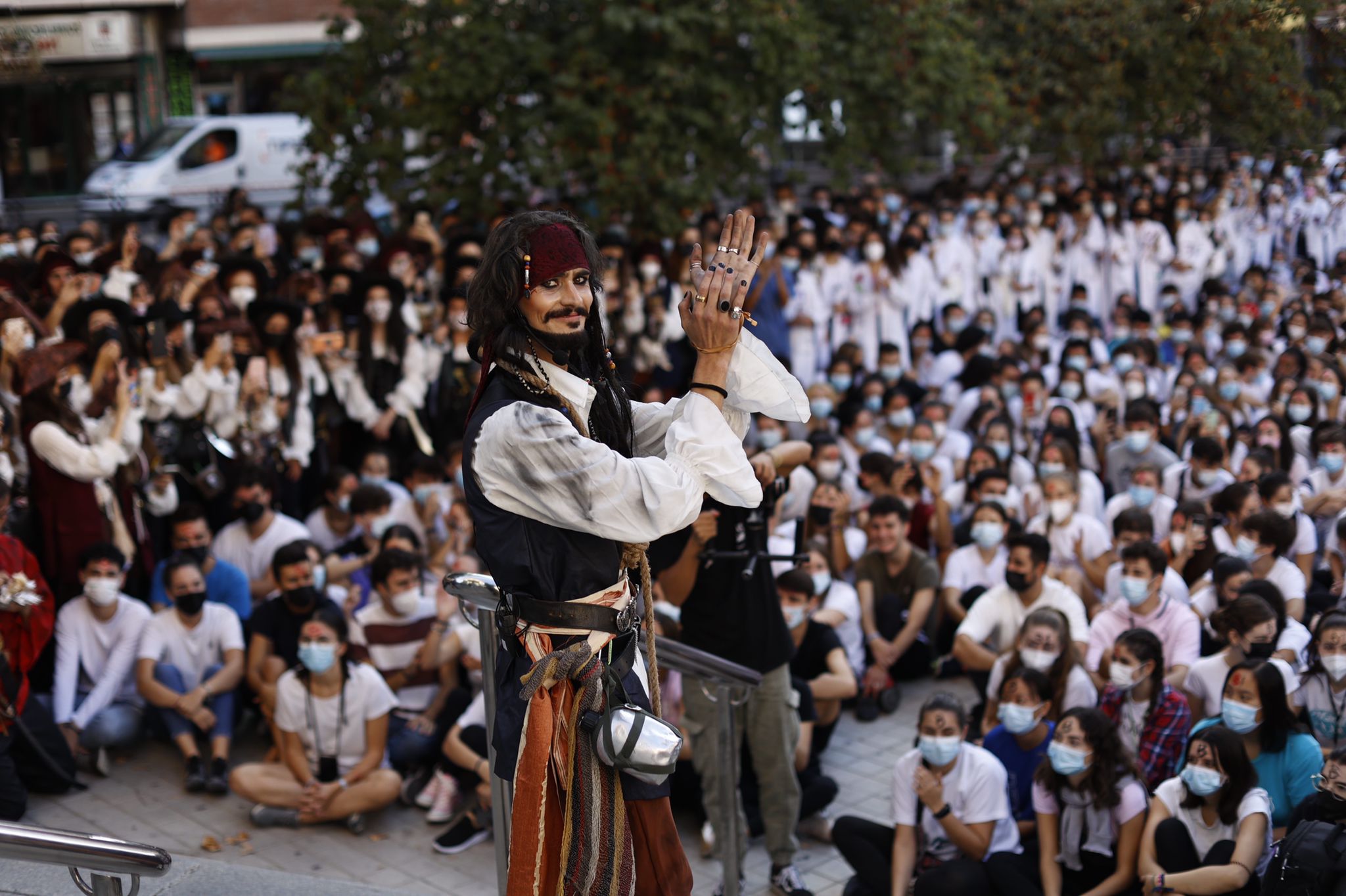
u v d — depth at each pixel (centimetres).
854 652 667
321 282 912
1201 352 922
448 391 879
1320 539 730
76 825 542
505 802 280
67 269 852
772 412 196
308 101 1085
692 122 1029
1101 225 1230
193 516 633
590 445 183
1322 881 370
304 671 551
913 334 1131
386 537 632
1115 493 836
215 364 731
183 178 1758
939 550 766
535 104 1038
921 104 1070
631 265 1014
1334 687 506
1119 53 848
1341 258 897
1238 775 448
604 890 188
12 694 535
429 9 1023
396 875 518
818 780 564
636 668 200
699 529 454
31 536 618
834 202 1348
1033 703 512
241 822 554
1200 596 627
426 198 1057
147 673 587
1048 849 482
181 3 2123
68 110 2161
